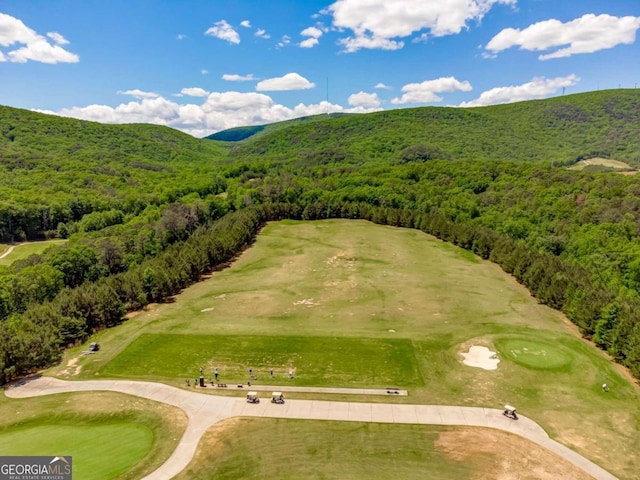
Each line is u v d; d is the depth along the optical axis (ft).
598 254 262.67
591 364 157.89
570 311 195.83
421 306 218.59
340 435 118.32
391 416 127.44
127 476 102.01
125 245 293.02
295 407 132.26
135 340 181.78
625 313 164.35
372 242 355.97
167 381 149.18
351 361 162.50
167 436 118.11
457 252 330.13
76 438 117.29
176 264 253.85
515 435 118.73
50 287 225.76
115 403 134.72
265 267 291.58
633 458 110.52
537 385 144.66
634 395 139.23
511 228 335.88
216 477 102.63
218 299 232.32
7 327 160.86
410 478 102.37
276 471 104.58
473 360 161.68
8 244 351.25
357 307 217.97
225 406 133.08
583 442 116.37
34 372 156.76
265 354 168.76
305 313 211.20
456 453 111.04
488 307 217.15
